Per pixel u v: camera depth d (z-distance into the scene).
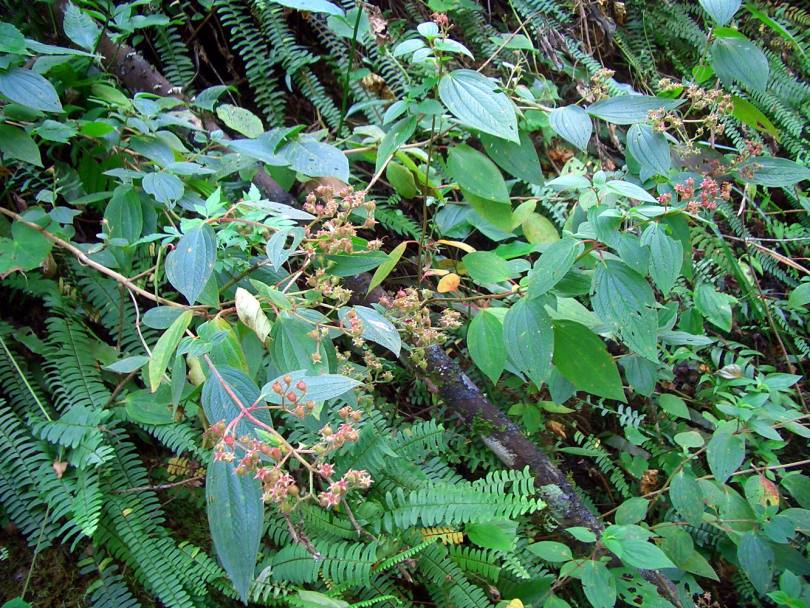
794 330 0.97
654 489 0.76
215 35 0.82
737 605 0.73
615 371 0.58
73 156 0.63
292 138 0.59
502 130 0.54
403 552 0.55
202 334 0.45
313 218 0.50
